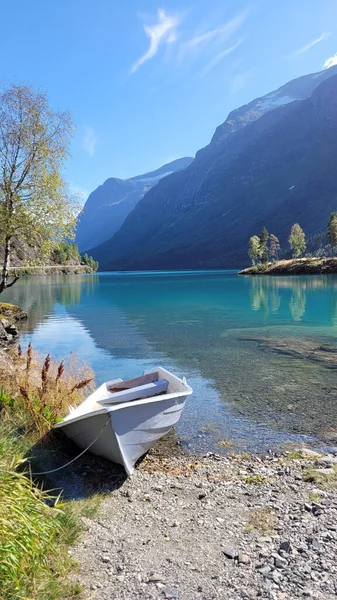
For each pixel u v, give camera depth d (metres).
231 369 15.95
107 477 7.69
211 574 4.93
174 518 6.27
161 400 8.38
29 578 4.48
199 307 39.69
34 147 17.42
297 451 8.97
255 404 11.97
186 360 17.73
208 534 5.80
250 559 5.19
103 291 67.69
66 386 10.87
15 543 4.23
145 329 26.89
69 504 6.49
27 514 4.67
